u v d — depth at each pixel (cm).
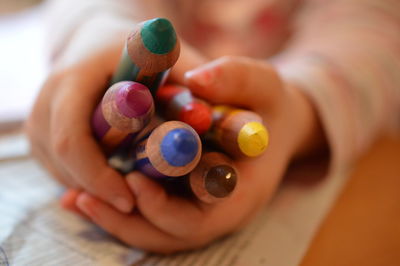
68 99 26
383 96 36
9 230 27
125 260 26
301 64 35
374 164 37
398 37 40
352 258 27
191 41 47
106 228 26
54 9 40
